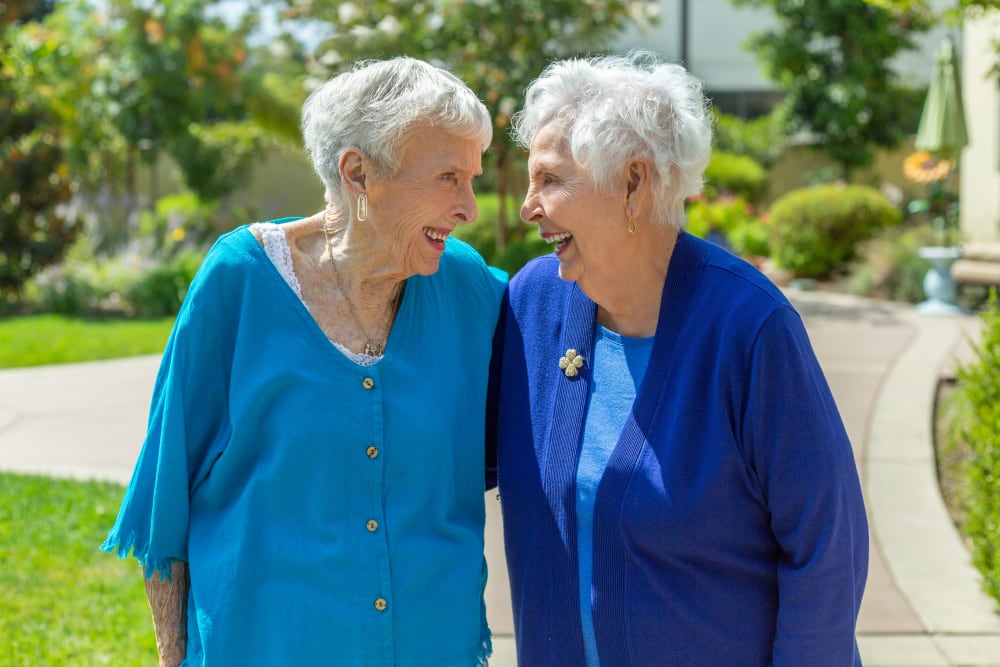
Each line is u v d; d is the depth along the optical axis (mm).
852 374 7859
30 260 13234
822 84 20219
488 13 10289
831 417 1734
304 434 1788
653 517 1738
